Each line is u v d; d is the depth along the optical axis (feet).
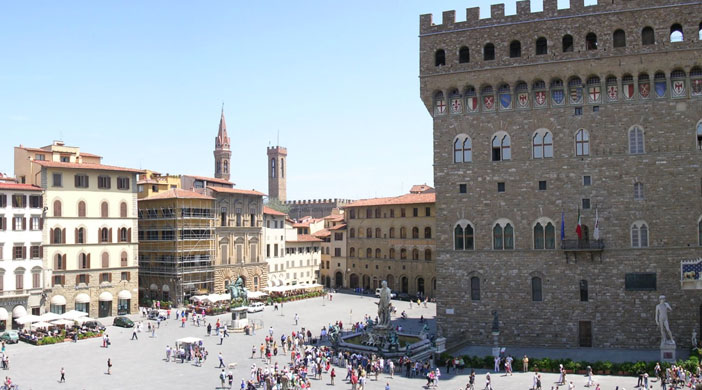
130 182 389.60
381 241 504.43
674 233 236.63
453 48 264.93
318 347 264.31
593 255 244.01
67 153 393.09
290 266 529.86
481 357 235.61
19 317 313.94
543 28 252.42
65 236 353.92
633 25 241.76
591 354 232.53
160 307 400.67
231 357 255.91
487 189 259.39
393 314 384.88
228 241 454.40
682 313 234.38
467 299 260.21
